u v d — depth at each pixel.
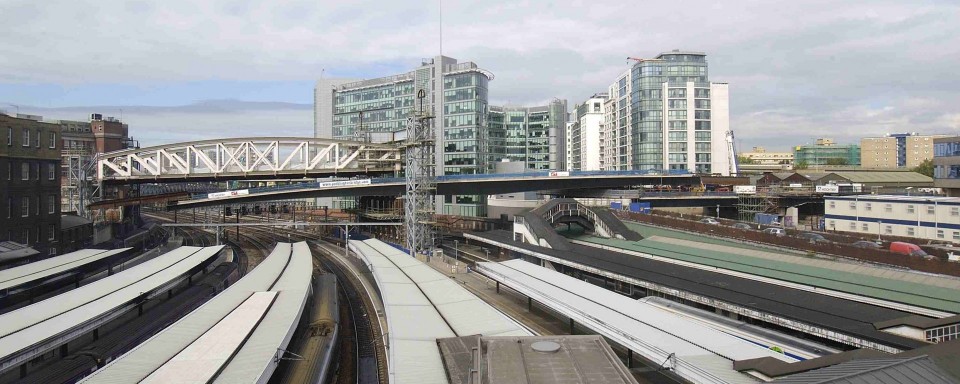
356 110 158.12
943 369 17.45
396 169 93.00
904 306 31.91
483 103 133.25
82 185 87.19
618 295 39.47
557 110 170.50
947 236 61.19
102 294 42.00
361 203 121.88
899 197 68.12
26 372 32.41
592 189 123.62
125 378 25.09
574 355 18.67
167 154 91.69
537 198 133.00
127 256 71.69
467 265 71.19
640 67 142.50
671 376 30.95
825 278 39.41
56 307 37.78
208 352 28.53
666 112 138.38
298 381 29.42
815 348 28.89
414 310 36.75
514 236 74.94
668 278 42.81
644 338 29.08
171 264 56.06
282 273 52.84
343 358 37.16
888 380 16.22
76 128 161.88
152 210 175.75
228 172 91.94
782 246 53.97
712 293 37.22
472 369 19.55
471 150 130.62
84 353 34.38
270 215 154.38
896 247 52.97
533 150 170.25
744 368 23.78
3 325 33.03
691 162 137.75
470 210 129.12
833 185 96.69
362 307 51.94
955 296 32.78
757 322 36.47
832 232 65.62
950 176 81.81
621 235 68.12
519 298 51.97
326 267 74.12
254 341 30.78
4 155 57.31
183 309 47.62
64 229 69.19
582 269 52.09
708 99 138.88
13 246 54.28
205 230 120.06
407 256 62.59
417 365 26.69
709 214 112.81
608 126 174.88
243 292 43.84
